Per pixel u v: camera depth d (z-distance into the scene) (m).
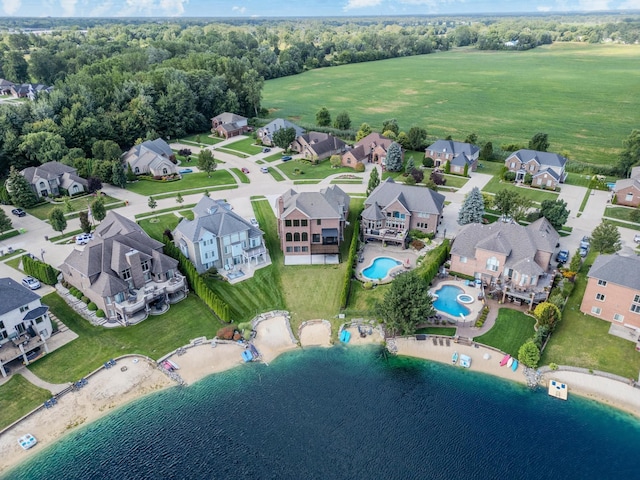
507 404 57.81
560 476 49.12
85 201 116.25
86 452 51.53
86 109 154.00
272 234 98.00
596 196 117.75
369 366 64.00
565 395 58.38
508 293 74.69
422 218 96.19
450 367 63.69
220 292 78.31
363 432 54.12
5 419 54.97
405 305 66.44
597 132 179.25
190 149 160.50
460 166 132.38
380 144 143.88
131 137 159.00
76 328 69.44
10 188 111.06
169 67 191.88
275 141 151.50
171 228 100.25
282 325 71.62
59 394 58.31
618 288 67.69
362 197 116.38
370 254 90.69
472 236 82.06
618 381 60.31
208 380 61.28
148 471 49.41
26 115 144.62
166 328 70.06
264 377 61.94
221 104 190.38
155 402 57.81
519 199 98.00
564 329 69.31
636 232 98.38
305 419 55.78
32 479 48.72
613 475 49.25
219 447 52.12
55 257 88.75
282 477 48.88
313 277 83.19
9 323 62.72
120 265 72.56
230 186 125.44
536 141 141.38
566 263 86.00
